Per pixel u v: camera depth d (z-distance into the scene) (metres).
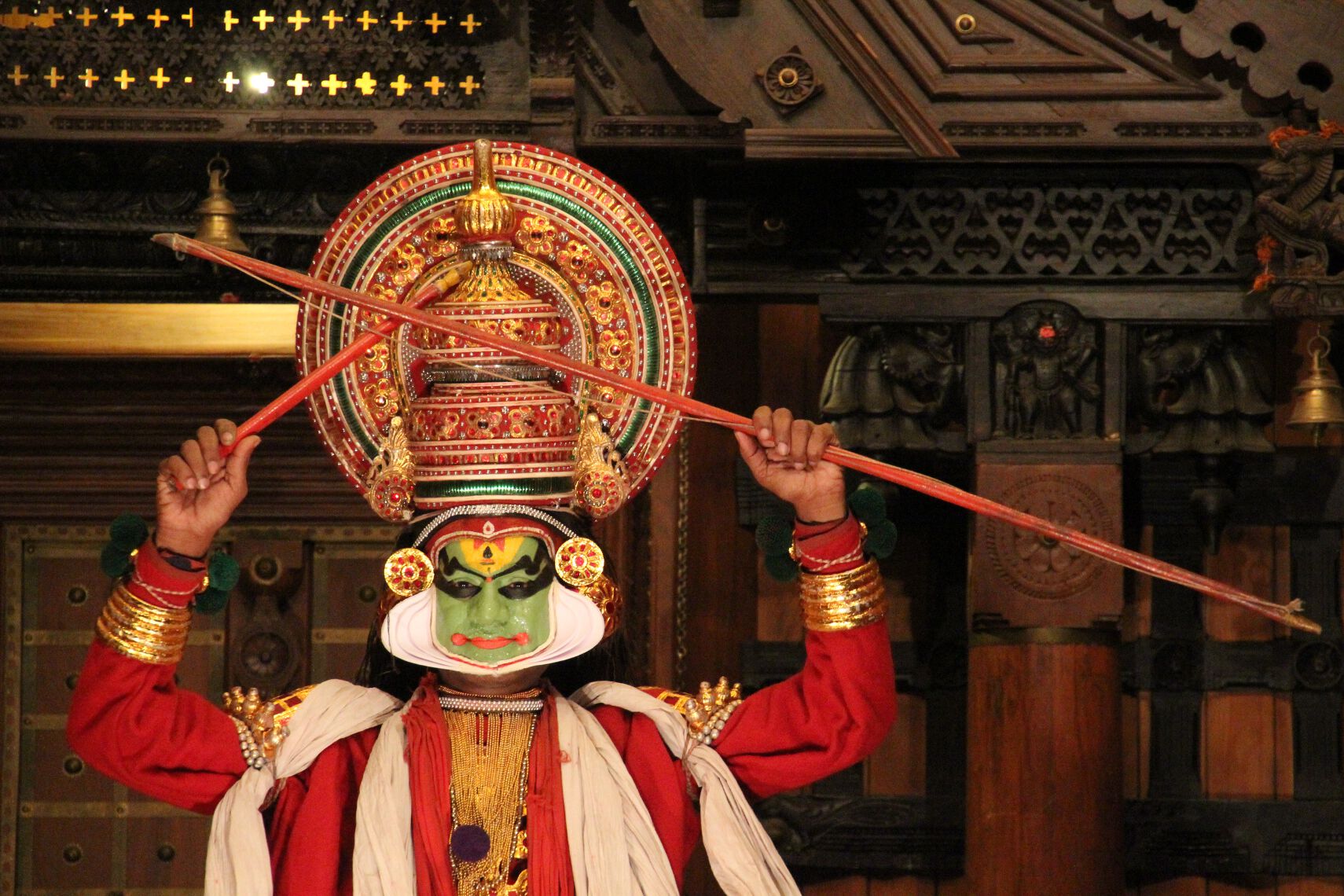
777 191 6.37
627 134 6.33
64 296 6.63
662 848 4.60
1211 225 6.30
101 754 4.48
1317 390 6.30
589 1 6.40
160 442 7.00
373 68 6.32
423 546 4.71
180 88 6.29
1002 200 6.34
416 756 4.63
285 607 7.14
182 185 6.57
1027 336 6.29
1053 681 6.18
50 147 6.38
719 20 6.13
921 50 6.17
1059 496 6.21
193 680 7.12
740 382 7.10
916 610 6.97
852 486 6.60
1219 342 6.36
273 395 6.97
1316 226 6.04
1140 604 6.95
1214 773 6.88
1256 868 6.81
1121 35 6.18
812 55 6.11
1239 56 6.06
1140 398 6.33
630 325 4.82
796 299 6.41
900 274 6.33
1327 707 6.89
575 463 4.73
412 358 4.79
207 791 4.61
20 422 6.91
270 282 4.84
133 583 4.50
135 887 7.07
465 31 6.34
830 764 4.66
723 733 4.79
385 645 4.71
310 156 6.54
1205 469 6.61
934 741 6.91
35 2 6.30
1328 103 6.04
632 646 5.86
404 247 4.82
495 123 6.30
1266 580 6.93
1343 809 6.82
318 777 4.65
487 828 4.58
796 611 6.95
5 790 7.05
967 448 6.34
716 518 7.02
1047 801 6.15
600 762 4.67
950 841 6.84
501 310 4.69
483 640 4.59
